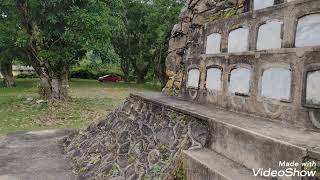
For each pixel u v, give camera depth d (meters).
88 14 13.15
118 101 17.30
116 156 6.16
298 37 4.21
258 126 4.16
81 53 16.14
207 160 4.19
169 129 5.57
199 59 6.58
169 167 4.80
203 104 6.21
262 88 4.75
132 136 6.43
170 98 7.14
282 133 3.77
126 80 31.73
